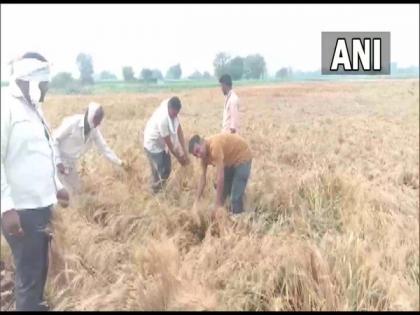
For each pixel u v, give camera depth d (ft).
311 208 16.46
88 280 12.09
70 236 12.98
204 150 15.16
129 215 14.65
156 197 15.96
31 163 9.77
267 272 12.03
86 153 18.49
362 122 21.39
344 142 20.76
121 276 11.80
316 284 11.63
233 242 13.48
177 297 11.09
